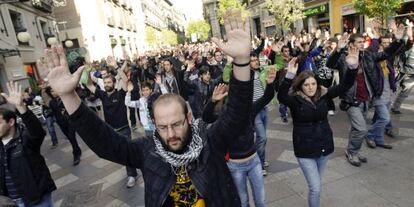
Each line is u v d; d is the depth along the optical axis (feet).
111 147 5.56
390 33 20.80
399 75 21.52
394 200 12.26
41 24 66.39
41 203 10.84
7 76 46.80
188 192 5.48
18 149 10.39
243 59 5.05
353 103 14.85
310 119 10.46
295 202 13.06
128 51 133.18
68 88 5.03
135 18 162.50
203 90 19.97
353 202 12.50
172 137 5.24
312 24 82.99
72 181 19.31
